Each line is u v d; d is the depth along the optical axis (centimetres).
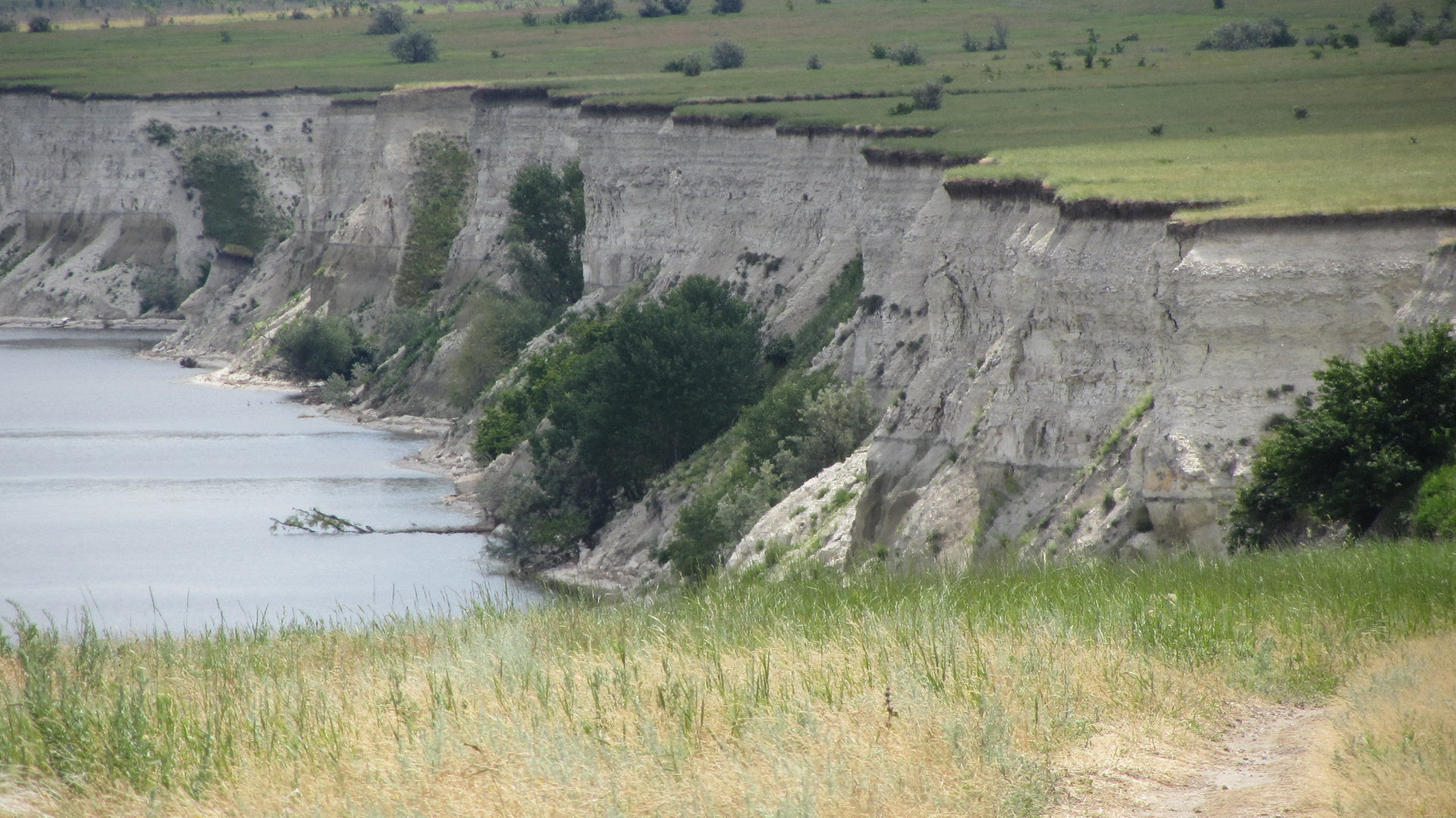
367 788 1093
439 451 9100
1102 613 1641
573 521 6306
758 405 5994
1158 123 5891
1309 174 3712
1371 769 1113
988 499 3734
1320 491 2731
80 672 1534
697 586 2303
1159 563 2172
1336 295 3062
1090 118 6350
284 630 1998
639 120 8925
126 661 1661
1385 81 7562
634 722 1242
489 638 1608
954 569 2242
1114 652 1505
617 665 1452
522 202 10338
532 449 6988
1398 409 2677
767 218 7594
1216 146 4766
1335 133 5016
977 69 11019
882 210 5847
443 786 1094
